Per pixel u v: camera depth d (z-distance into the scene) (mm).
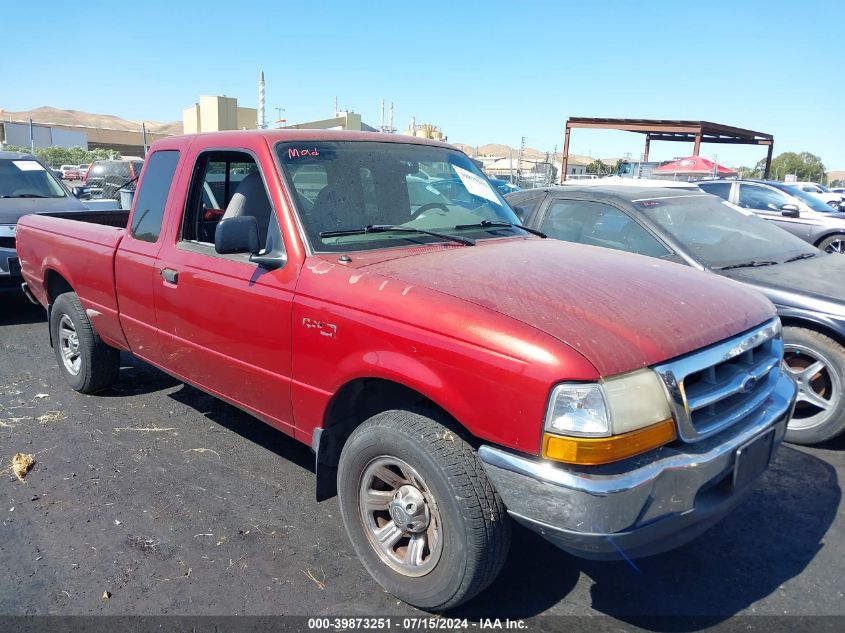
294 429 3350
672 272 3254
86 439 4570
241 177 4207
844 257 5426
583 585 3102
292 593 3010
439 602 2746
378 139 3971
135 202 4395
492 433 2463
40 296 5648
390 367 2721
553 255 3393
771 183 11992
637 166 23031
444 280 2848
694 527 2588
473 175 4332
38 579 3076
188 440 4578
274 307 3232
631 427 2324
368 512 3010
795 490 3977
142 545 3354
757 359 2922
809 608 2943
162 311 4035
